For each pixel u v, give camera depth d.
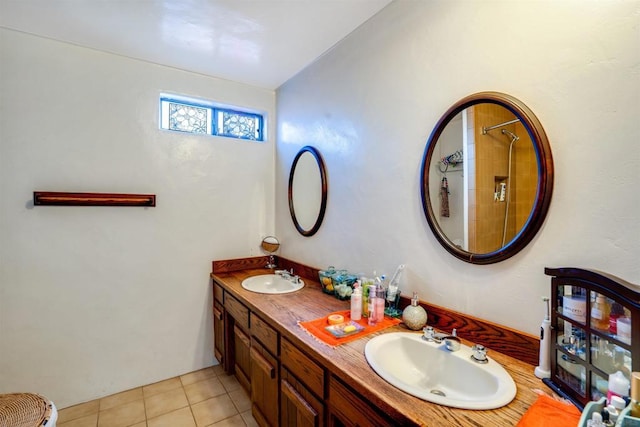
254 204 2.69
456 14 1.28
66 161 1.96
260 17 1.67
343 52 1.91
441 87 1.34
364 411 0.96
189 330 2.42
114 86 2.09
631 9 0.84
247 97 2.62
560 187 0.98
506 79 1.12
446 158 1.32
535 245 1.05
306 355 1.24
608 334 0.79
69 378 2.01
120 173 2.13
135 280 2.21
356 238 1.85
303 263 2.38
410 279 1.51
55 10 1.61
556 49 0.99
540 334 1.01
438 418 0.79
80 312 2.04
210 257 2.49
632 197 0.84
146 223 2.23
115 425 1.83
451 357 1.13
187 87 2.35
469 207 1.23
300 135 2.38
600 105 0.90
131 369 2.21
